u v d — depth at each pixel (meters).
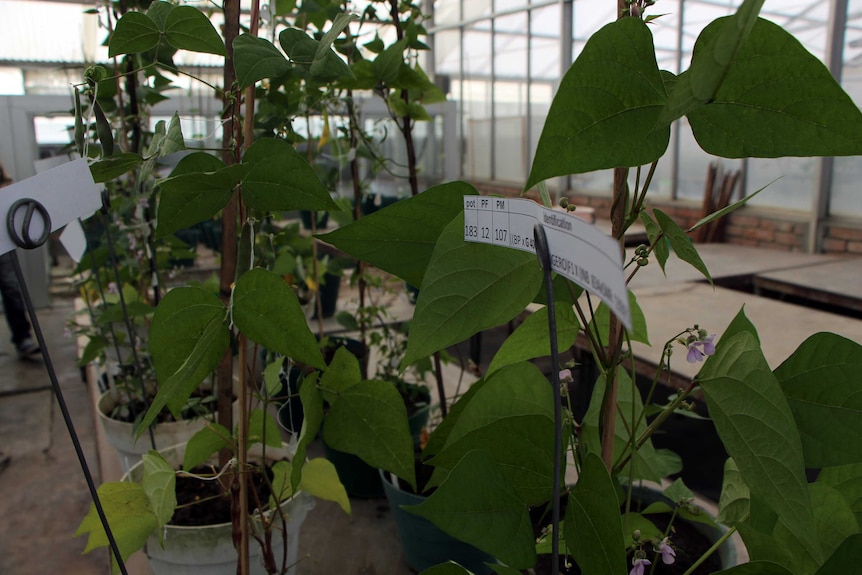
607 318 0.85
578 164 0.47
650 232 0.63
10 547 1.75
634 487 1.05
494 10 7.50
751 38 0.46
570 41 6.62
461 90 8.43
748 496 0.78
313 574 1.26
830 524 0.60
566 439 0.67
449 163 3.79
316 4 1.35
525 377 0.65
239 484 0.87
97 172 0.69
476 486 0.56
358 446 0.89
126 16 0.71
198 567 1.02
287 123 1.23
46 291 4.13
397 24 1.34
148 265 1.94
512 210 0.52
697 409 1.95
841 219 4.54
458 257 0.56
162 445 1.47
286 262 1.66
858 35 4.29
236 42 0.70
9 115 3.22
